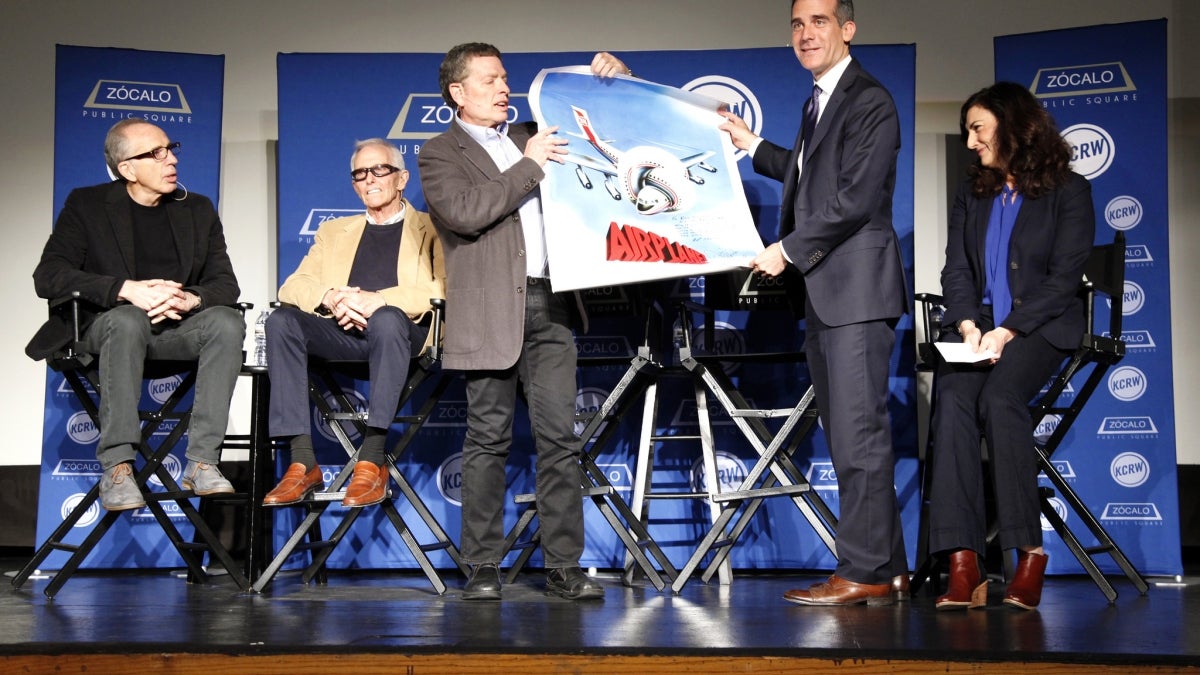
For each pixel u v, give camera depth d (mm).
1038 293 3070
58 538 3365
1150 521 3791
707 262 3064
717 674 2029
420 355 3375
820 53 3043
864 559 2908
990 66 4453
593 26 4590
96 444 4102
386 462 3371
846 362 2928
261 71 4609
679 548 3922
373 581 3740
